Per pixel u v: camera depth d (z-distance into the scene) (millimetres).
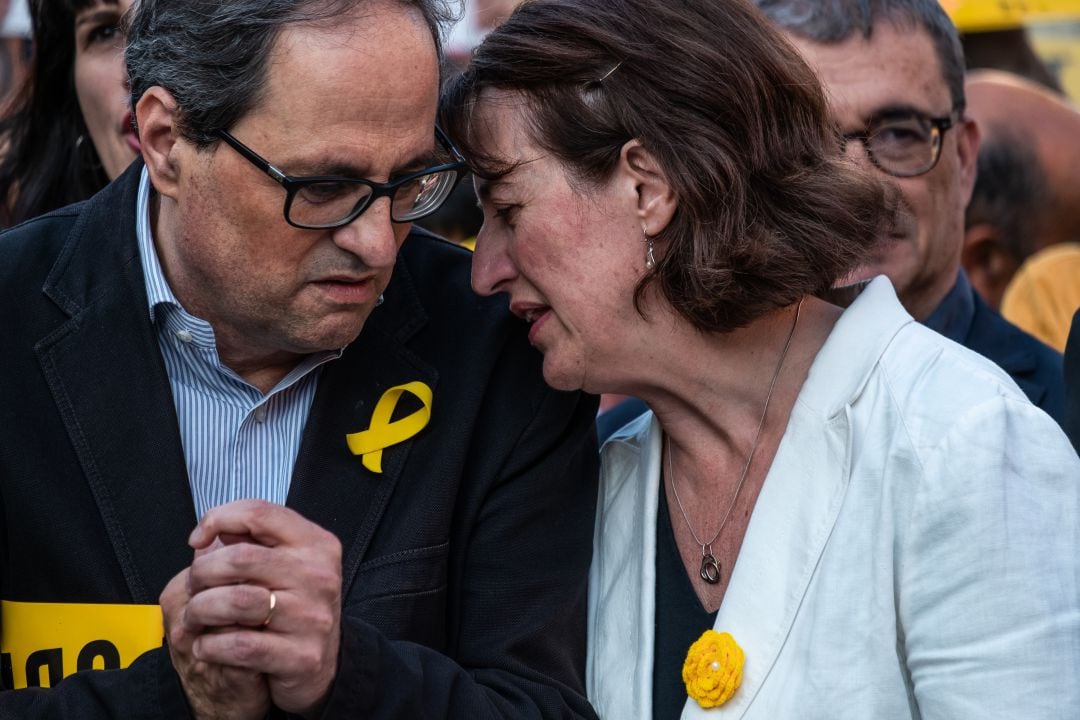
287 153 6027
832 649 6422
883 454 6512
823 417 6723
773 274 6691
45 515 6559
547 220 6793
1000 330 9820
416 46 6137
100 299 6742
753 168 6750
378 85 6020
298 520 5801
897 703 6352
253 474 6938
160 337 6836
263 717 6027
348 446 6918
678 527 7301
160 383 6680
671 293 6773
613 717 7141
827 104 7180
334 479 6867
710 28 6812
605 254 6801
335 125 6012
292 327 6426
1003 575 6121
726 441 7156
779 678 6562
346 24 6008
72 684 6145
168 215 6715
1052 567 6133
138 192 6996
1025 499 6207
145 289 6734
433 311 7344
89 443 6602
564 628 7219
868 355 6754
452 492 6977
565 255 6812
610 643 7320
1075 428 7594
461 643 7078
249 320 6461
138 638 6496
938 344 6754
